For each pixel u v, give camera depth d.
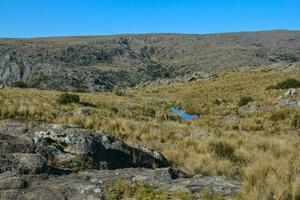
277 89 55.50
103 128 20.23
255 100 45.50
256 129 28.47
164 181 9.02
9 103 25.03
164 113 36.41
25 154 10.09
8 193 8.09
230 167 12.02
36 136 11.85
